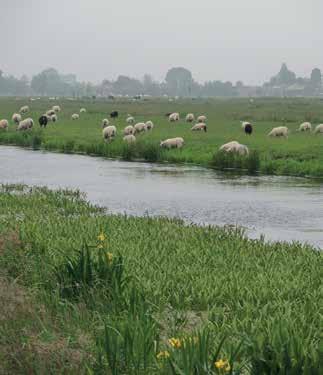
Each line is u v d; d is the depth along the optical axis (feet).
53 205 102.83
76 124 331.57
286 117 379.76
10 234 64.34
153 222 86.38
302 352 31.19
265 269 59.21
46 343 34.17
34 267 54.34
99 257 49.42
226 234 79.36
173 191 127.44
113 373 32.22
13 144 249.55
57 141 235.61
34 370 31.86
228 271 57.93
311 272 58.34
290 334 35.09
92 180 144.66
